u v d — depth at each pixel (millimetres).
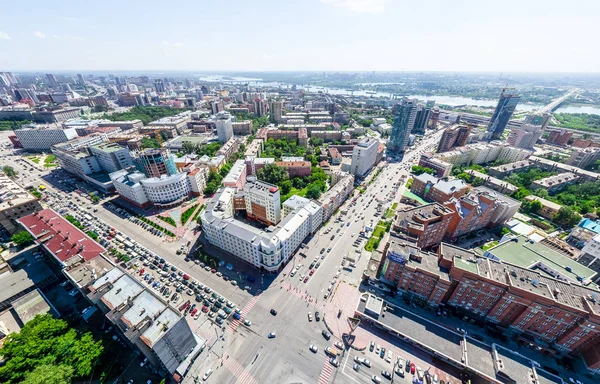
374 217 193750
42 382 78875
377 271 136625
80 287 105875
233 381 94938
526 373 92938
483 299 112000
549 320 100750
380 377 97062
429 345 102438
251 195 176000
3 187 187500
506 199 182875
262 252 134375
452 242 168625
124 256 150750
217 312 120250
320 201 186500
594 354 93375
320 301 126375
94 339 105625
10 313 116250
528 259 134000
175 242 165500
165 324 87062
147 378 95938
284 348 105938
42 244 135875
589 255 138875
